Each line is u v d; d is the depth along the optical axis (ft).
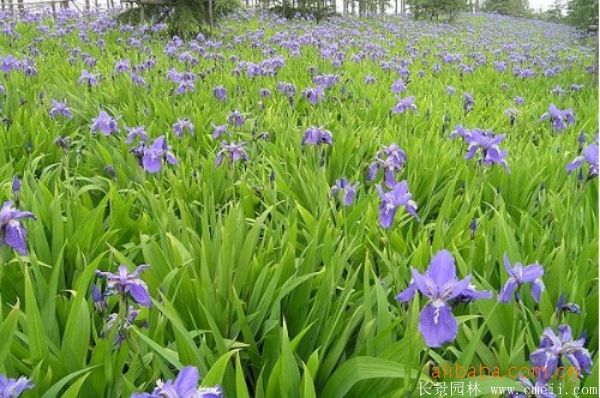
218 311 10.27
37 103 25.68
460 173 18.12
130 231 13.80
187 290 10.48
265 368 9.68
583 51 87.56
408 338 8.02
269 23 80.64
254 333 10.28
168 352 8.13
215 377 7.14
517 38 108.78
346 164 18.75
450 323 6.85
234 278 11.23
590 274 11.71
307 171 17.13
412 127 25.11
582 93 38.11
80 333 8.87
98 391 8.54
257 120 24.63
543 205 15.97
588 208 14.32
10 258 11.51
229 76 33.19
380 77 40.22
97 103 26.35
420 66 49.96
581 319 10.26
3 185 14.25
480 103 32.78
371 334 9.14
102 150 18.15
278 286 11.16
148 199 15.21
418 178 17.29
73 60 37.35
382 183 16.85
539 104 32.91
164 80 32.37
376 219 13.91
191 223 14.23
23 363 8.80
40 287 10.50
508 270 8.36
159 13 59.93
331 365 9.02
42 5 90.68
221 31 60.95
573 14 74.33
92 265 9.10
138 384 9.02
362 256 13.16
